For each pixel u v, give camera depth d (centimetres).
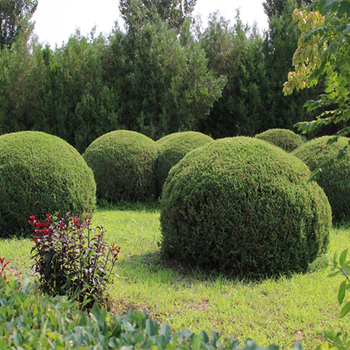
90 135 1435
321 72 207
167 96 1464
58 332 175
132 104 1516
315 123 230
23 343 156
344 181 706
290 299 355
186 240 446
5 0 1948
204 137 934
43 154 589
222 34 1727
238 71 1672
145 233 609
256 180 428
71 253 330
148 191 900
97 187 875
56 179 577
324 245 453
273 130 1145
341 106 220
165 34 1586
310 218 427
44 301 217
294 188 429
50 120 1448
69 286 330
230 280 420
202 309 341
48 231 335
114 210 829
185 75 1505
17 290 233
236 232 418
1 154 571
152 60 1533
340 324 310
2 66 1524
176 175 480
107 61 1633
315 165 730
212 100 1502
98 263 342
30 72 1478
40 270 332
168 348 152
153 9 1731
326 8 167
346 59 200
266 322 314
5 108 1470
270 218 415
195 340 151
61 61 1437
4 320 190
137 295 354
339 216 715
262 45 1670
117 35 1619
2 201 555
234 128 1647
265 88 1598
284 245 420
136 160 874
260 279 414
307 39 204
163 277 420
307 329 303
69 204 584
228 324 311
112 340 161
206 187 432
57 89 1438
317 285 387
